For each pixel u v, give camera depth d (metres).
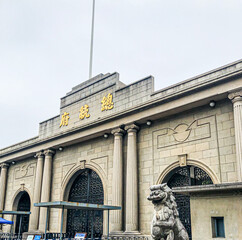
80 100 24.11
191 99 16.70
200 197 10.00
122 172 19.58
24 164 28.75
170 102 17.61
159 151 18.38
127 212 17.92
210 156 16.12
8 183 29.89
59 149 24.89
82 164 22.88
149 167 18.58
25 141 28.44
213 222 9.62
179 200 17.62
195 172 17.30
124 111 19.53
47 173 24.77
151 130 19.16
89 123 21.59
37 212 24.69
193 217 9.94
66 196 23.97
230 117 15.95
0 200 29.19
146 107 18.59
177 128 17.94
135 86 20.16
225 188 9.29
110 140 21.45
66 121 24.72
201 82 16.20
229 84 15.46
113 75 22.00
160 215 8.95
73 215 23.50
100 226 21.41
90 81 24.55
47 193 24.33
